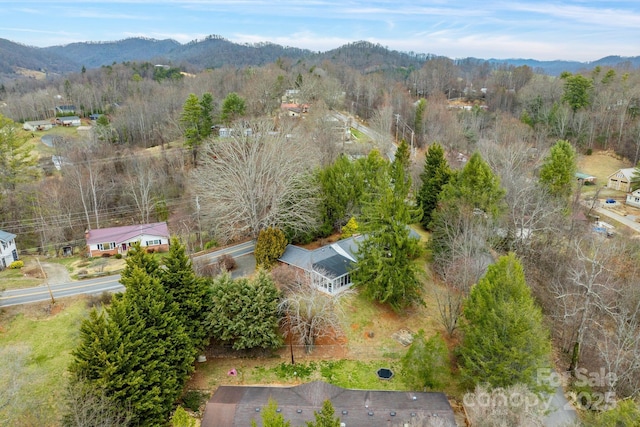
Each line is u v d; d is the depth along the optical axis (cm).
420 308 3622
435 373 2784
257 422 2484
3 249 4378
